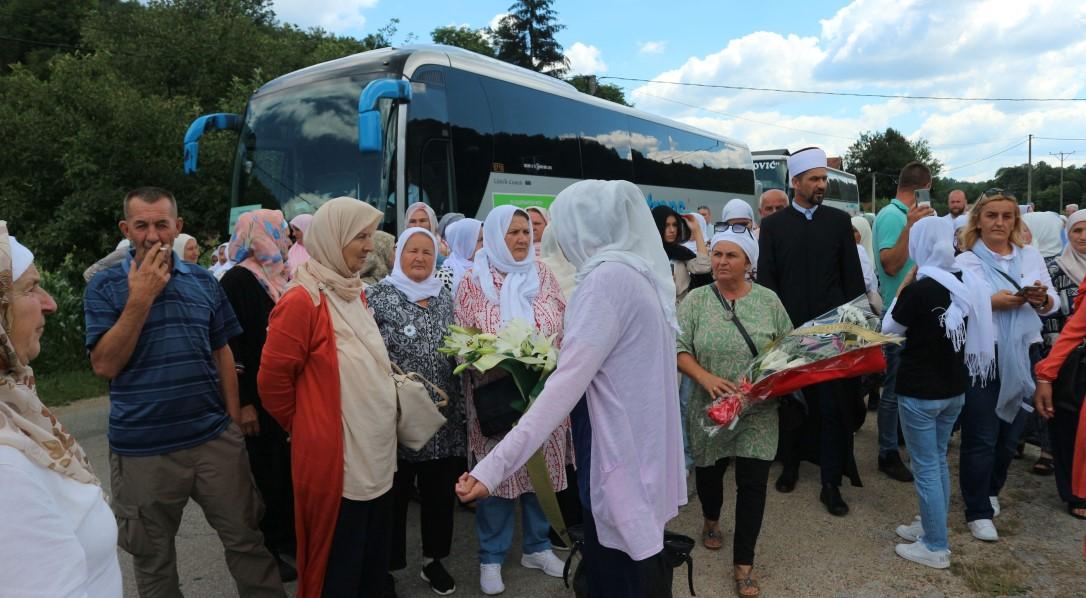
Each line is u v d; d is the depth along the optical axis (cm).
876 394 701
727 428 331
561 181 898
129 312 261
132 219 276
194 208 1410
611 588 204
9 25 2850
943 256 354
